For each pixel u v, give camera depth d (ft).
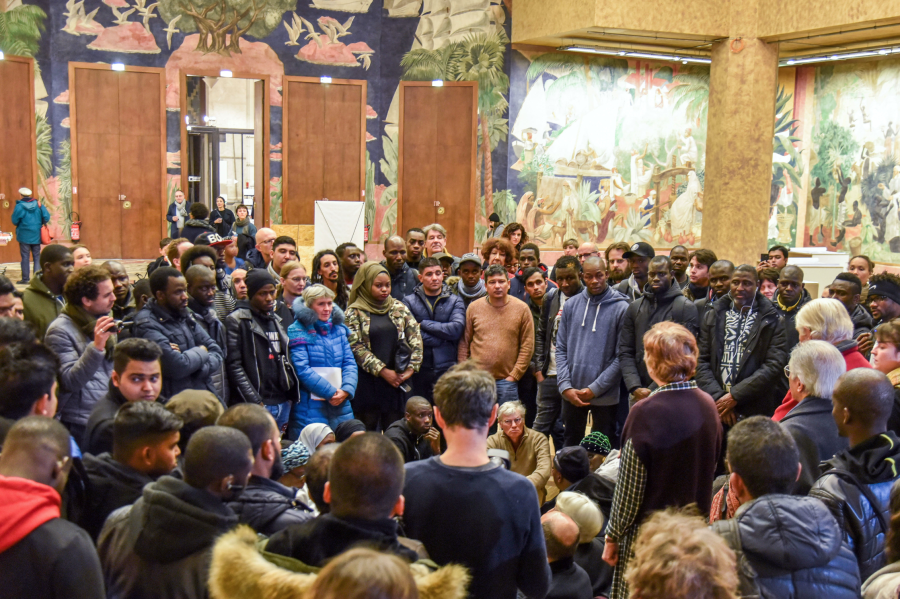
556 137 58.13
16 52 51.39
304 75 57.72
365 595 4.30
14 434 7.43
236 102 76.48
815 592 7.43
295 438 17.65
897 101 54.90
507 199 57.93
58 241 54.60
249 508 8.71
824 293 19.98
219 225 50.72
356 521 7.06
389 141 59.11
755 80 47.85
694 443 10.79
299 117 57.98
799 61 55.77
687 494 10.84
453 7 57.06
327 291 17.78
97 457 9.25
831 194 59.93
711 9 47.93
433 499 8.17
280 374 16.93
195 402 10.62
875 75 56.24
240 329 16.63
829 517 7.72
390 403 19.42
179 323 15.10
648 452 10.78
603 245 59.93
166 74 55.67
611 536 11.09
